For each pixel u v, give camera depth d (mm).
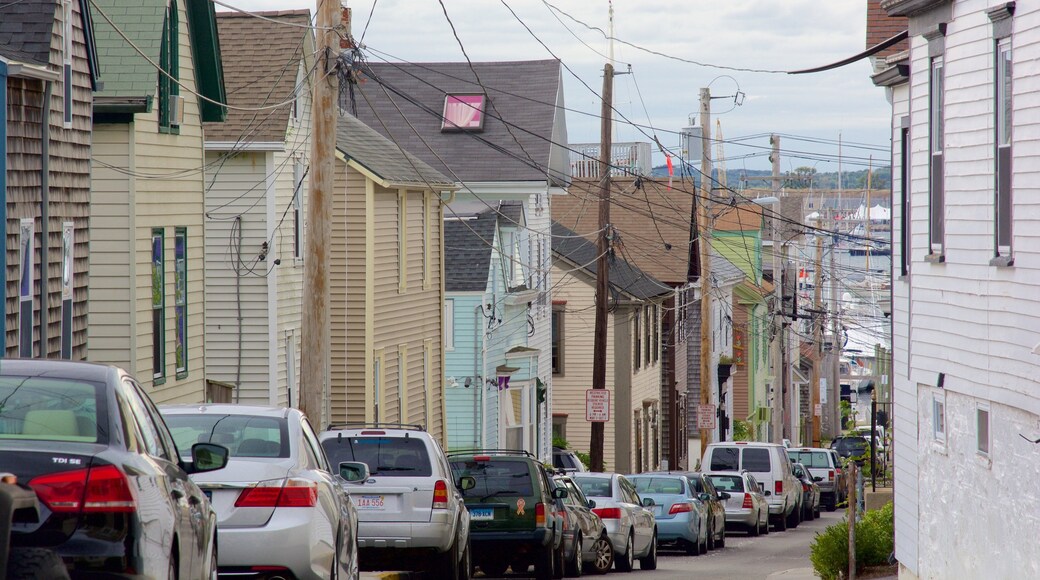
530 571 75000
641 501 96750
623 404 156125
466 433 123938
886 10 60312
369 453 53844
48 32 62812
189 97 84125
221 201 94562
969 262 52469
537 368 137625
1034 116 46094
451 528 53688
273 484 35844
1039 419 45500
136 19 76938
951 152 54250
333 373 104938
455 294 123812
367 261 104875
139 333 76188
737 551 104062
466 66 157125
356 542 43906
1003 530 49094
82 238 69000
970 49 52281
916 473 61656
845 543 71438
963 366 53375
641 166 182750
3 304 57906
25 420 24000
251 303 94438
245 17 100312
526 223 143125
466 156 147375
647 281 170250
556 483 74125
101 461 22891
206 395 87188
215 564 31031
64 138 66125
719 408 190375
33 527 21953
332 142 67250
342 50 84625
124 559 22516
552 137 149000
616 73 114500
